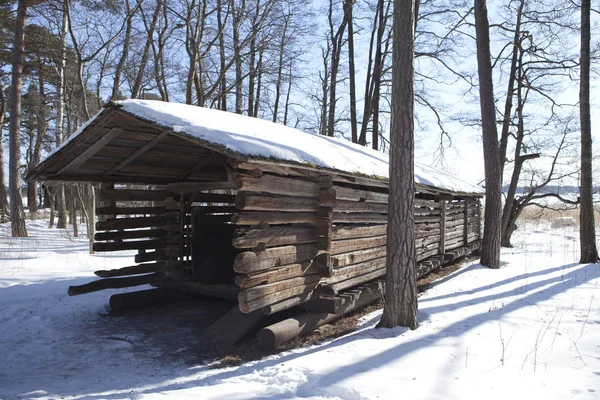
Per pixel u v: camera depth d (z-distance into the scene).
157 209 7.88
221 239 8.10
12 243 15.70
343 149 8.41
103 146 6.37
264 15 15.45
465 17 12.81
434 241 11.68
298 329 5.98
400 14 6.06
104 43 14.51
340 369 4.57
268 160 5.14
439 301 7.97
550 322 6.30
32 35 18.17
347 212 7.39
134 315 7.48
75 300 8.20
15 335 6.37
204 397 3.94
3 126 24.91
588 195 12.56
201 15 15.62
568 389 4.03
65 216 24.06
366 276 8.06
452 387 4.09
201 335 6.39
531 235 22.58
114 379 4.79
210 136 5.05
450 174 16.22
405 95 6.05
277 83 18.00
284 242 6.02
